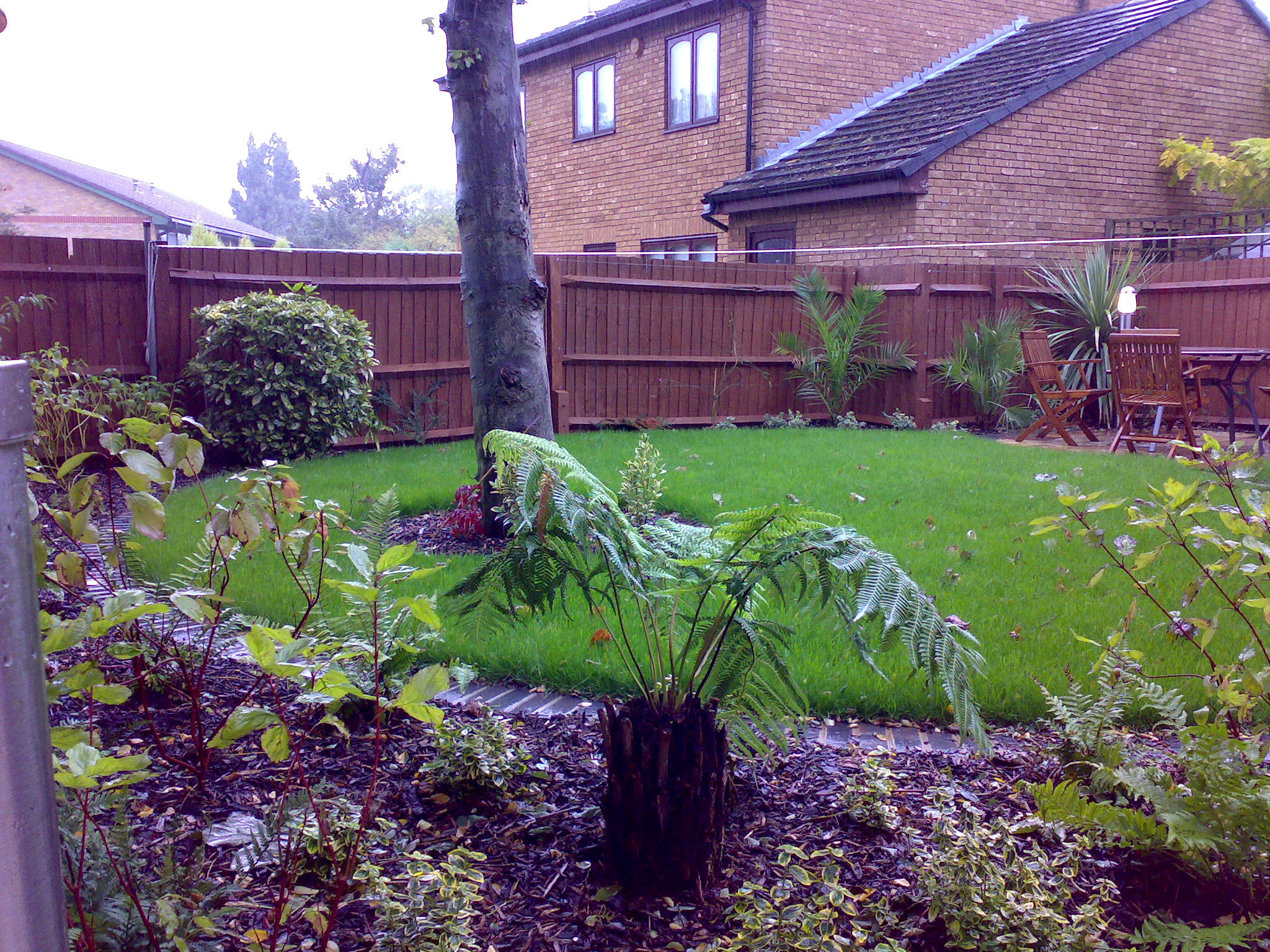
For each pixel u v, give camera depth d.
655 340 11.66
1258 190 13.99
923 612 2.08
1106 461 8.23
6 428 0.93
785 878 2.21
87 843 1.74
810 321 12.52
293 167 66.94
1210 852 2.15
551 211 19.77
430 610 1.56
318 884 2.12
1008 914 1.88
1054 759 2.81
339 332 9.12
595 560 2.51
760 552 2.33
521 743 2.97
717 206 15.12
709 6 15.84
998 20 17.41
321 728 2.94
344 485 7.04
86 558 3.01
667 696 2.30
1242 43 15.27
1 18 2.39
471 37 5.48
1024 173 13.55
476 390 5.72
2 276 8.58
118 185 31.16
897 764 2.86
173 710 3.06
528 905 2.12
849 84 15.93
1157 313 12.16
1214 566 2.43
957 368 11.57
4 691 0.95
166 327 9.19
